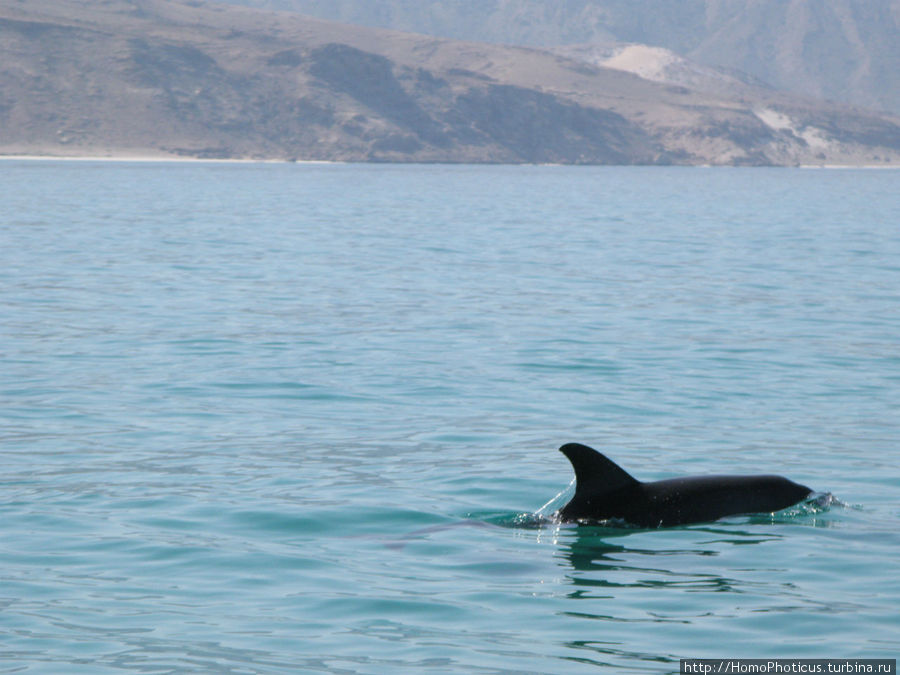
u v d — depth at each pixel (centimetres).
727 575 3219
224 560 3328
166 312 8569
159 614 2909
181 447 4703
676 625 2847
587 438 4866
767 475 3916
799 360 6769
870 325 8225
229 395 5722
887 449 4681
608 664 2603
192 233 16450
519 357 6812
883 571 3247
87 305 8881
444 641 2744
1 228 16650
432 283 10656
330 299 9438
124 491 4053
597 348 7144
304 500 3953
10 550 3397
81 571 3225
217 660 2627
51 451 4619
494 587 3116
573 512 3753
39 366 6419
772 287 10619
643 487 3762
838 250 14950
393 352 6956
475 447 4719
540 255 13800
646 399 5675
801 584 3144
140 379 6081
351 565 3294
